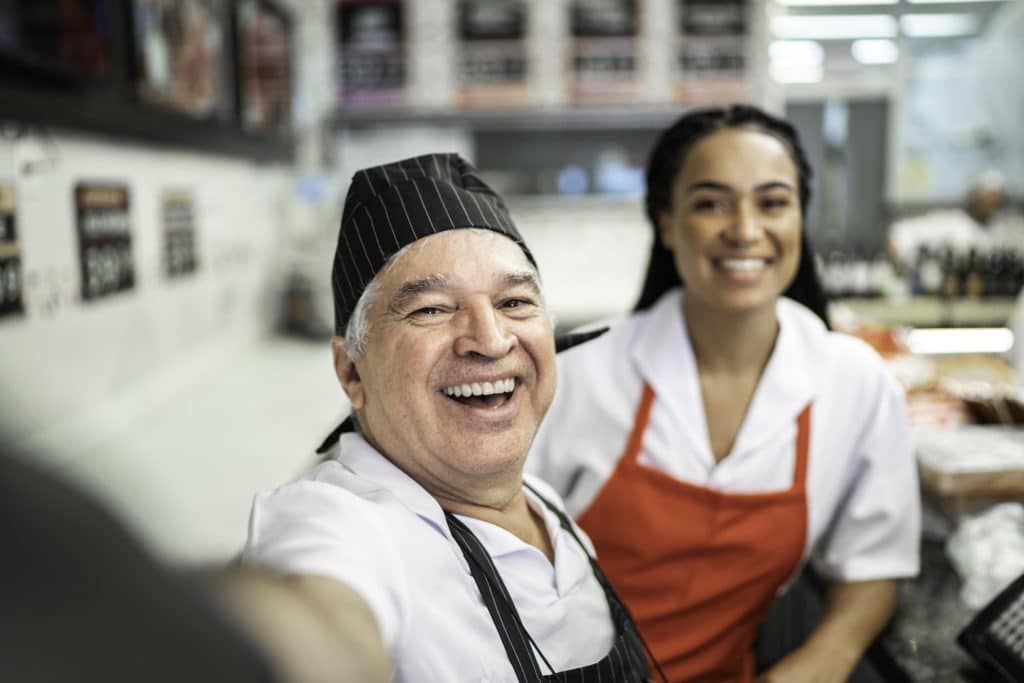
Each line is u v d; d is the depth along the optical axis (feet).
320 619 1.47
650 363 4.80
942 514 5.33
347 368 3.12
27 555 0.70
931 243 13.88
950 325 12.69
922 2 14.88
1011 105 16.39
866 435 4.77
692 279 4.60
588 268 17.79
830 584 4.86
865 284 13.32
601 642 3.17
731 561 4.57
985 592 4.43
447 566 2.67
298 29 16.28
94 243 8.36
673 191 4.76
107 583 0.74
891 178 16.97
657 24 16.60
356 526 2.38
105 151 8.67
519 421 2.95
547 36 16.63
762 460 4.60
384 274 2.84
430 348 2.76
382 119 16.83
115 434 8.62
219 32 11.42
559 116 16.81
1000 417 6.04
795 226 4.54
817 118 16.98
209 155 12.00
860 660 4.71
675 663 4.64
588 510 4.79
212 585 0.89
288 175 16.22
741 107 4.74
